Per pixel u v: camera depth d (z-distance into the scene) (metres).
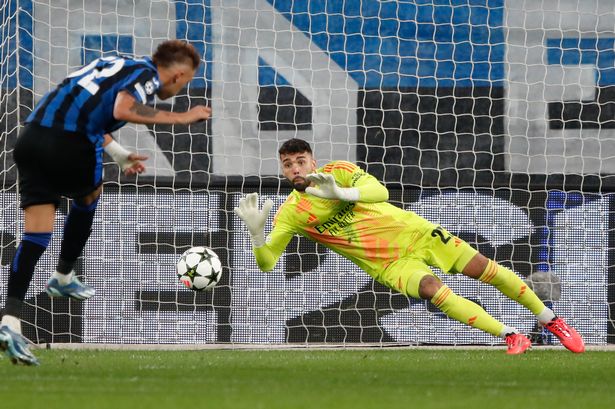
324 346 27.41
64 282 19.27
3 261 27.02
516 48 28.94
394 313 27.66
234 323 27.44
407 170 28.52
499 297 27.70
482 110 28.73
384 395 13.61
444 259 23.56
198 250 23.47
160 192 27.75
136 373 16.77
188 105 28.27
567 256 28.14
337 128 28.59
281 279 27.61
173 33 28.61
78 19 28.36
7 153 27.53
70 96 16.97
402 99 28.69
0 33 28.20
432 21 28.94
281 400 12.77
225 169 28.11
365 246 23.36
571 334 23.88
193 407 11.92
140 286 27.42
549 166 28.59
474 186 28.44
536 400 13.33
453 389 14.67
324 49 28.72
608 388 15.33
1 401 12.42
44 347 26.55
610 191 28.42
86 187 17.44
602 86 28.89
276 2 28.72
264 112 28.45
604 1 29.20
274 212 28.12
